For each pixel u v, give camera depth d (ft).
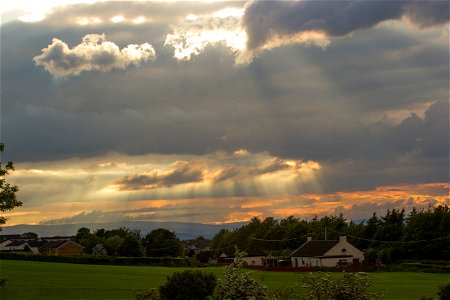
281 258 565.12
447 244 509.35
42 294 251.60
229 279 104.22
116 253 591.37
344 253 499.10
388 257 501.97
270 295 122.72
